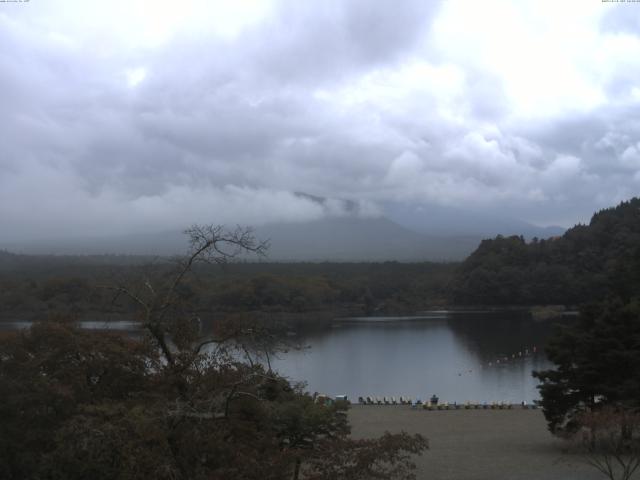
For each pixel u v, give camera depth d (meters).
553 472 25.86
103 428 14.03
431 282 186.88
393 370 75.50
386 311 165.75
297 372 74.25
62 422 16.67
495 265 169.00
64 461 14.83
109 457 14.28
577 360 30.89
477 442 33.22
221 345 16.89
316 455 14.91
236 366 16.30
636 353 29.64
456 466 27.66
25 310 76.19
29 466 17.36
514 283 160.62
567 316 141.25
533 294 157.62
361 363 81.12
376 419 41.94
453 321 139.12
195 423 14.69
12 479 17.50
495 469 26.91
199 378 15.81
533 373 32.78
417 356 87.31
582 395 31.09
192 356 16.14
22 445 17.45
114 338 21.02
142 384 18.59
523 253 170.62
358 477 14.49
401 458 15.70
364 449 15.00
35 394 17.94
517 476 25.53
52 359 19.72
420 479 25.48
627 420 24.22
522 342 101.38
